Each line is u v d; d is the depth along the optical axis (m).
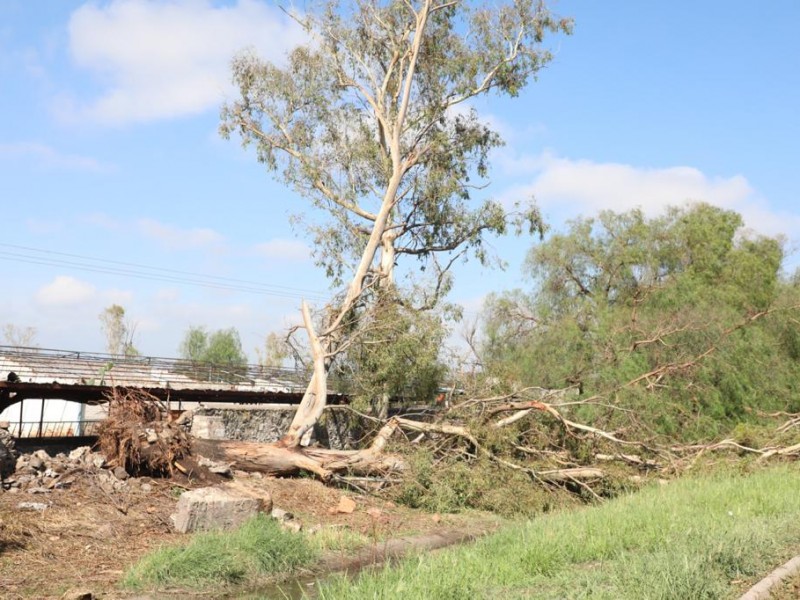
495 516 17.88
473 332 24.34
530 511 17.72
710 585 7.41
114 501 13.37
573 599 7.51
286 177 31.02
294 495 17.36
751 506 12.74
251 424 23.98
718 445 21.78
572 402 21.36
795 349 30.69
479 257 31.25
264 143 31.69
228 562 10.57
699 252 38.31
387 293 25.69
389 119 30.91
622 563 8.49
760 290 36.62
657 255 38.59
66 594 8.91
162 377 30.91
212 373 32.59
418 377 25.33
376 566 11.81
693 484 17.19
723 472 19.48
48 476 13.73
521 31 31.31
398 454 20.09
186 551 10.65
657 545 9.73
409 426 21.16
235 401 26.61
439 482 18.36
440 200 30.39
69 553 10.82
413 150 30.59
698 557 8.11
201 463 16.14
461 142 32.00
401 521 16.42
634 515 12.05
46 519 11.88
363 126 31.84
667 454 20.97
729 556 8.57
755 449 22.17
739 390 25.67
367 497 18.44
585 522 11.70
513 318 33.66
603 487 19.44
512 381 23.09
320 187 30.78
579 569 9.18
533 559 9.41
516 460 20.42
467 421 21.05
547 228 31.19
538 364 27.39
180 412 22.00
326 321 25.48
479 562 9.30
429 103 31.33
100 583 9.80
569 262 38.81
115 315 49.69
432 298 27.09
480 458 19.58
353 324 25.66
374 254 27.12
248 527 12.11
